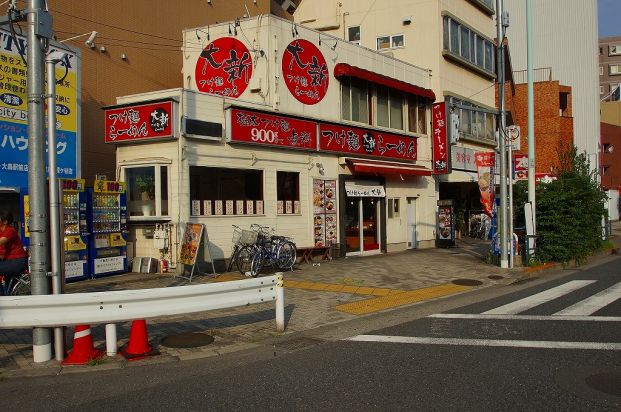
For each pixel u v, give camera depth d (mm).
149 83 16516
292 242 13891
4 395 5164
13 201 11625
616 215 47875
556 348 6488
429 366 5840
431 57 21531
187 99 12297
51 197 6188
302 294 10656
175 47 17734
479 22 25406
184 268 12195
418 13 21750
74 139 11719
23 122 10828
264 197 14188
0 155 10375
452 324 8055
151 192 12516
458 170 22844
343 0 23109
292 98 15078
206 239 11719
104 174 14469
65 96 11508
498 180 17297
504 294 10844
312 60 15797
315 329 7918
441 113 20734
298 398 4914
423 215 20812
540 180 17797
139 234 12734
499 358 6109
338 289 11203
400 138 19203
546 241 15242
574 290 11008
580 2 41000
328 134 15984
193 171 12555
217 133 12859
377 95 18547
